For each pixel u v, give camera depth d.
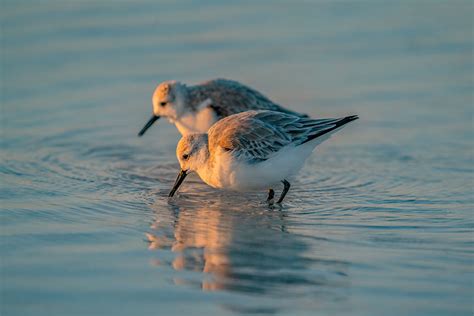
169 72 21.25
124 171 15.91
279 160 13.49
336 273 10.85
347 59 22.22
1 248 11.53
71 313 9.59
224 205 13.98
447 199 14.09
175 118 17.05
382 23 24.86
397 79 20.86
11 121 18.39
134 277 10.65
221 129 13.71
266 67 21.64
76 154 16.80
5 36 23.20
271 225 12.89
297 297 10.11
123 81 20.80
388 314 9.66
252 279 10.66
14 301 9.87
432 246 11.84
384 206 13.79
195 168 13.97
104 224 12.76
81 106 19.41
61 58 22.06
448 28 24.31
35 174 15.44
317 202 14.10
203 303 9.91
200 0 26.52
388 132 17.84
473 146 16.92
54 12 25.08
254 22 24.86
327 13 25.72
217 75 21.02
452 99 19.52
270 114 13.89
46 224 12.64
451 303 9.94
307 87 20.38
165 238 12.20
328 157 16.67
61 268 10.88
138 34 23.75
